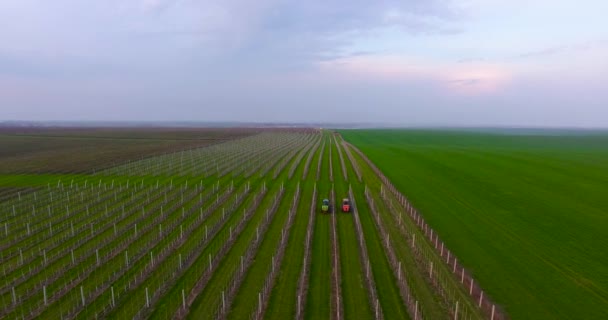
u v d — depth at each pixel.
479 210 47.88
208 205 49.75
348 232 39.16
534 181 66.38
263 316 23.89
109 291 27.09
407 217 44.53
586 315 24.28
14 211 46.41
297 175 71.62
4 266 31.70
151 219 43.84
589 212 47.16
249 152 107.88
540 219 44.19
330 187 61.41
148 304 25.08
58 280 29.05
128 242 36.53
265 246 35.16
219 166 81.94
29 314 24.30
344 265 31.31
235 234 38.28
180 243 35.97
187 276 29.23
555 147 135.62
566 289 27.67
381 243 36.25
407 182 65.56
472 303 25.77
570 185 62.91
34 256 33.62
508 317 24.05
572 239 37.84
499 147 135.12
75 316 23.95
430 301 26.00
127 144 133.25
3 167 78.81
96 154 101.75
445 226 41.56
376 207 48.84
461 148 129.25
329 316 23.97
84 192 56.78
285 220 43.03
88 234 39.09
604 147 137.00
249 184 62.06
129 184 62.91
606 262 32.50
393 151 116.69
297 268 30.66
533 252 34.53
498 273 30.22
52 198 53.19
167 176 70.44
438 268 30.89
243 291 26.92
